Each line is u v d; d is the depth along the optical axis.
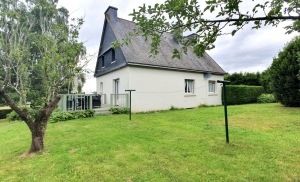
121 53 9.22
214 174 2.35
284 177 2.22
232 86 13.13
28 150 3.55
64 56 4.35
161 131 4.76
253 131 4.44
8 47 3.65
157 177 2.31
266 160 2.71
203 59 13.45
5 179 2.38
